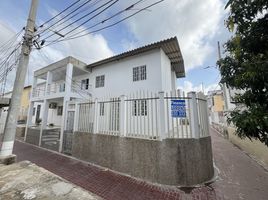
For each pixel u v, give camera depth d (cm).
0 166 418
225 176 469
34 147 1005
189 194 368
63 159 697
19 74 538
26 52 559
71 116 859
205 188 394
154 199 353
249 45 233
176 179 406
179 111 448
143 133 479
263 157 580
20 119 1942
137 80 990
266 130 189
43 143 1033
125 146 502
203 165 432
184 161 412
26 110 2048
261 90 211
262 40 221
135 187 409
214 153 754
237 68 262
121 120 527
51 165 627
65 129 859
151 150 444
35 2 593
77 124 718
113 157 529
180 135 434
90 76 1284
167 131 436
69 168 575
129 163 483
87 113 677
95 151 596
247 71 206
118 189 404
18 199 249
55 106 1574
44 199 248
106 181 451
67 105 885
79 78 1366
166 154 421
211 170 468
